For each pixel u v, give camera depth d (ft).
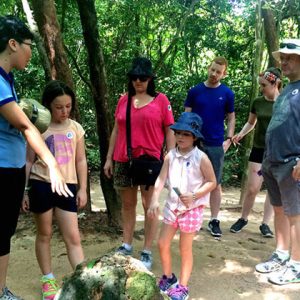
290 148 9.55
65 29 21.58
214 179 8.68
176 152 8.91
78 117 12.74
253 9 23.80
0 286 7.82
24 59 7.13
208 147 12.60
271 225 14.60
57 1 19.77
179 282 8.84
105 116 12.75
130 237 10.91
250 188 13.34
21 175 7.47
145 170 9.95
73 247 8.67
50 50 12.16
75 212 8.68
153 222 10.25
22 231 12.66
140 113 9.86
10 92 6.77
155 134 9.95
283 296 9.29
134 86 9.85
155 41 29.01
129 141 9.99
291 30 26.35
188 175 8.67
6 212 7.33
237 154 23.70
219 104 12.59
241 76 26.27
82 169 9.02
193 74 26.76
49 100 8.45
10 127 7.14
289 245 11.32
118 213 12.92
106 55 25.46
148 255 10.37
